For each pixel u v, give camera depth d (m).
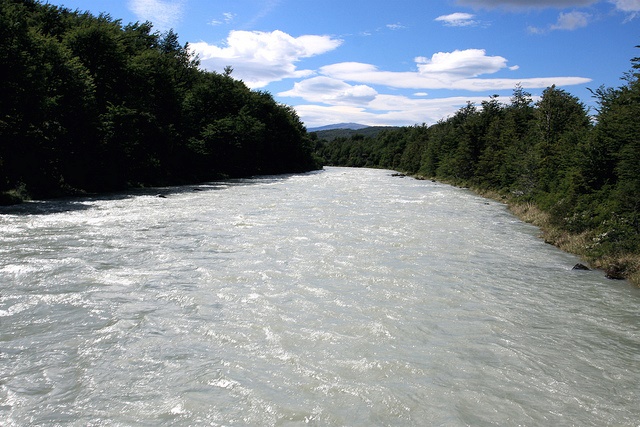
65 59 30.58
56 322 8.48
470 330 8.94
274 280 11.55
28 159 27.56
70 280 10.98
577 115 35.84
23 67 25.59
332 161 168.00
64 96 29.89
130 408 5.85
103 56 36.50
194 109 58.66
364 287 11.33
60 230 17.08
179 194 32.97
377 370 7.13
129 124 34.53
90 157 32.44
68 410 5.77
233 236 16.92
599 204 19.23
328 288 11.09
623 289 12.12
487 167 47.84
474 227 21.84
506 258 15.45
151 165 40.88
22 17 27.44
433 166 80.25
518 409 6.23
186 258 13.44
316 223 20.61
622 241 15.12
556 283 12.55
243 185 44.28
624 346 8.45
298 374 6.89
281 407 6.00
